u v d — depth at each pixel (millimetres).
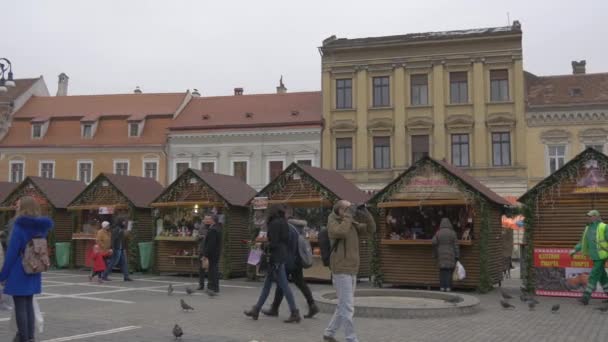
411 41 41031
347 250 9836
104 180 26406
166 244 24938
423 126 40750
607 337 11125
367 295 16781
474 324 12469
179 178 24531
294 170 22516
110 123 49094
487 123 39750
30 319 8977
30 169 48625
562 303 16359
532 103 39688
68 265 27297
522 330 11812
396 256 20547
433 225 21219
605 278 16016
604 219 17656
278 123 43656
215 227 17703
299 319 12453
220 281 22375
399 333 11320
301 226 14312
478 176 39688
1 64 26297
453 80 40938
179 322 12414
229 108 48094
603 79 41125
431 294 16250
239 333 11211
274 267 12586
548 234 18234
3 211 28969
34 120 49688
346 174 41938
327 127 42750
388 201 20422
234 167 44625
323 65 43156
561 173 18172
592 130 38219
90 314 13383
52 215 27656
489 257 19672
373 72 42188
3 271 8727
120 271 25922
